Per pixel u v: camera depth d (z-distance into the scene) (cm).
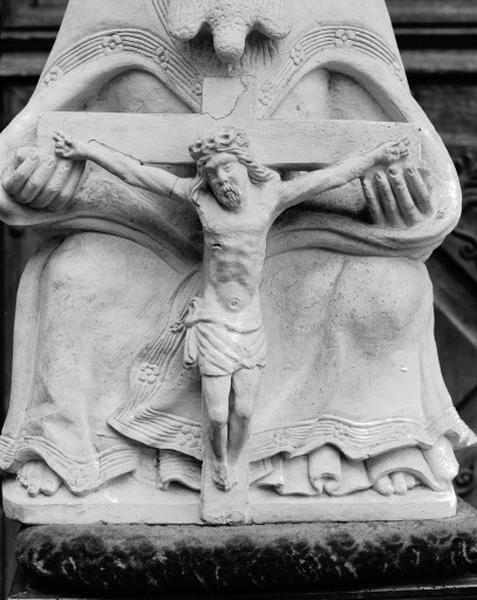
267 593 463
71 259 477
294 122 468
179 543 457
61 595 463
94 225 481
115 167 462
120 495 471
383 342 480
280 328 483
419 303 482
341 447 475
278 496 473
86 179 475
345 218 479
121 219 480
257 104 478
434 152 489
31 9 656
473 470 668
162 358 477
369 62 488
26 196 469
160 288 482
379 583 468
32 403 482
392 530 467
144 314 480
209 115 468
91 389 475
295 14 481
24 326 489
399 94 490
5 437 484
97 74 485
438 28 661
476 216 667
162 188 462
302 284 483
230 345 457
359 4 488
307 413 480
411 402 481
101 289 475
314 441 476
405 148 464
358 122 468
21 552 462
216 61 476
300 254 485
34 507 470
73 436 473
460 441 490
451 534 468
